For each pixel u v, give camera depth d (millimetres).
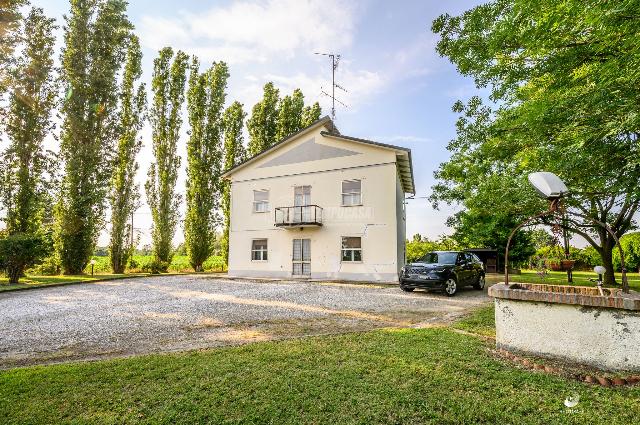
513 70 7891
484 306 9750
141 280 19797
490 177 12289
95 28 24312
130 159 26312
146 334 6863
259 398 3625
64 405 3590
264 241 21031
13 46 19578
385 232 17547
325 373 4266
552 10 5199
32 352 5789
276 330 6984
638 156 5719
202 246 28078
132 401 3639
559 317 4602
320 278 18859
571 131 6266
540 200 11164
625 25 4316
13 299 12336
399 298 11594
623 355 4121
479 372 4246
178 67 28797
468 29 9234
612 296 4406
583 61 5926
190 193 28234
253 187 21797
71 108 23203
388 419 3176
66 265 22703
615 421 3066
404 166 19562
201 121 28859
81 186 23250
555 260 15539
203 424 3178
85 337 6734
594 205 13617
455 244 30719
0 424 3229
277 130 30812
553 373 4188
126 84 26766
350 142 18984
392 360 4719
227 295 12617
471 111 13047
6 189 21141
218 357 5004
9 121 21391
